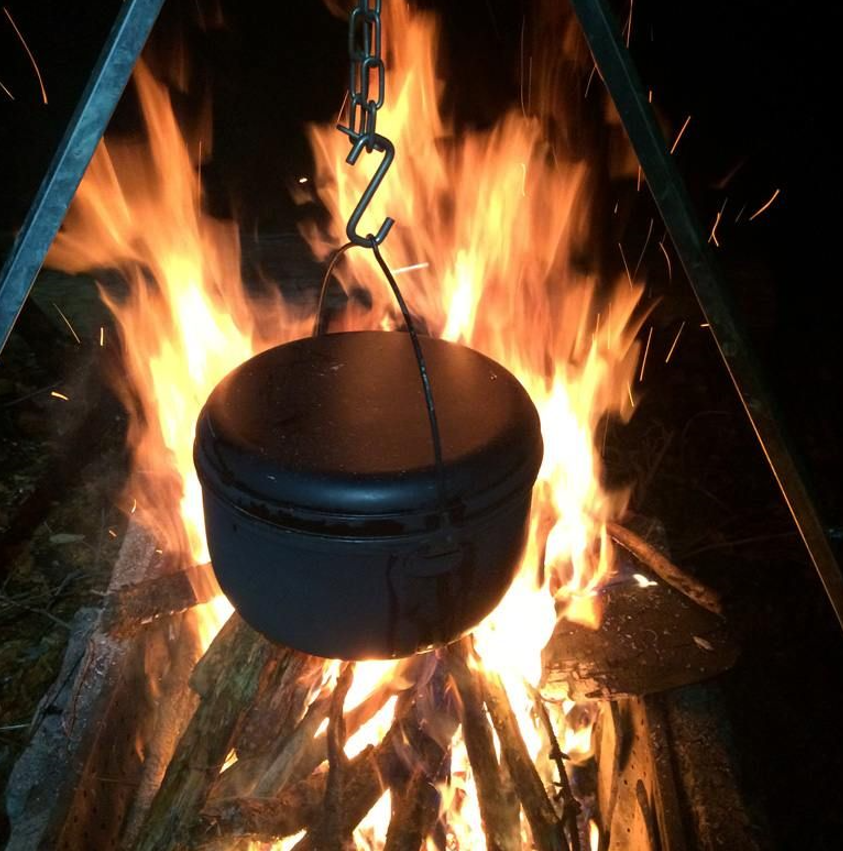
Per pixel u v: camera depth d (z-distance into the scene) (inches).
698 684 78.3
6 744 96.4
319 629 56.3
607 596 83.7
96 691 78.1
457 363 62.1
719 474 135.8
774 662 109.6
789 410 143.3
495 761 68.0
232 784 69.4
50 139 170.1
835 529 68.6
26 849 70.6
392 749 71.0
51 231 60.7
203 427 57.9
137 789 76.4
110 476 132.0
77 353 142.2
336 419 56.1
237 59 154.5
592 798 77.9
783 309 156.0
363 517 51.5
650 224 147.9
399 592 54.1
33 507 124.9
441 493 51.8
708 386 150.4
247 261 141.2
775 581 119.2
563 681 75.7
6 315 63.0
